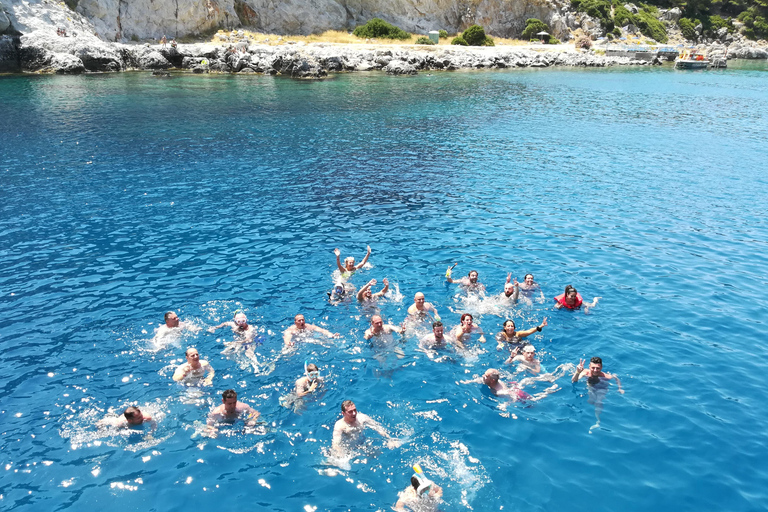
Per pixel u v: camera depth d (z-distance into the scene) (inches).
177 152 1072.8
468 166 1035.9
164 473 332.8
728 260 641.0
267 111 1523.1
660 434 365.4
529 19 3676.2
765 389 411.2
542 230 723.4
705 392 407.2
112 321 494.3
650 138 1304.1
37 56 2048.5
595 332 485.1
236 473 333.4
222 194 844.0
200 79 2116.1
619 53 3408.0
